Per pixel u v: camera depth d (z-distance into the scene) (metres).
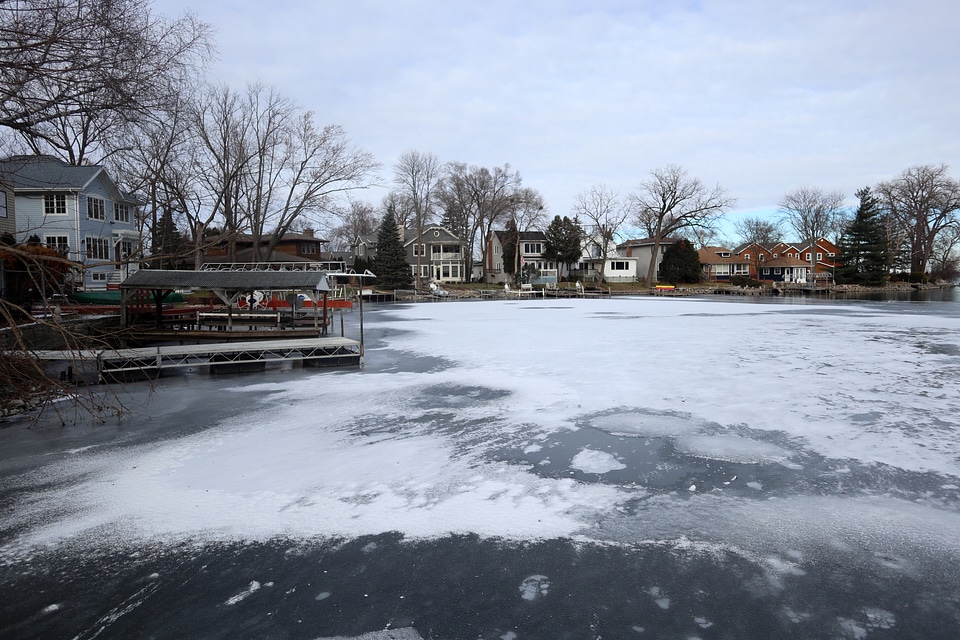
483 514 6.34
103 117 10.79
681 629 4.29
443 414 10.70
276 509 6.51
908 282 76.12
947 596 4.64
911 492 6.76
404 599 4.75
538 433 9.37
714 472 7.51
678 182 70.31
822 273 84.50
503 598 4.74
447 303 51.81
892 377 13.72
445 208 86.00
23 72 8.44
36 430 9.91
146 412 11.19
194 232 35.97
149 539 5.86
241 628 4.40
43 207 29.23
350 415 10.72
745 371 14.60
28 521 6.30
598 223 74.00
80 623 4.51
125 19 9.87
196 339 20.94
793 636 4.19
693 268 75.94
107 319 21.86
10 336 13.43
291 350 16.70
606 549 5.53
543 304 48.81
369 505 6.60
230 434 9.55
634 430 9.44
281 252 57.09
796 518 6.12
